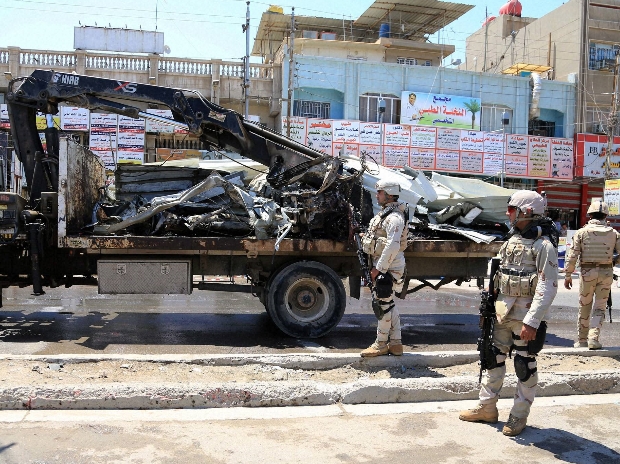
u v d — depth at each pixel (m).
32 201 8.40
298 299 7.74
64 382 4.90
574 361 6.30
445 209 8.75
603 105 28.75
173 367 5.48
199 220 7.61
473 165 26.00
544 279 4.08
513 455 3.94
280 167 8.88
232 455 3.77
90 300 10.96
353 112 25.39
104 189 8.95
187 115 8.75
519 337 4.30
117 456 3.68
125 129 21.52
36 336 7.44
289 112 24.02
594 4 29.17
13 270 8.00
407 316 10.50
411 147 25.22
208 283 7.95
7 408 4.43
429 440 4.15
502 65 34.59
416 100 25.75
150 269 7.59
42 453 3.68
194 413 4.54
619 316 10.83
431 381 5.14
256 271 7.91
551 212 28.22
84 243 7.24
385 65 25.72
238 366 5.62
